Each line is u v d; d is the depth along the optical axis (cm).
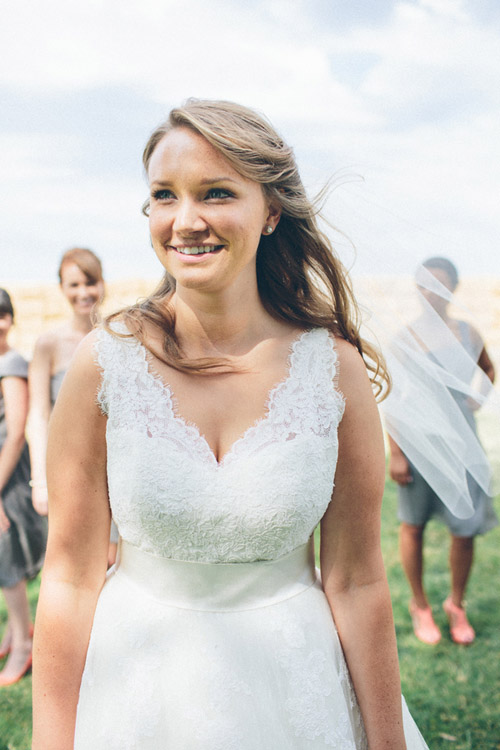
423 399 249
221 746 141
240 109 148
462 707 341
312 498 149
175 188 139
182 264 141
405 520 407
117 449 146
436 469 272
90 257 385
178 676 145
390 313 231
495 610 440
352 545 161
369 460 159
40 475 363
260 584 152
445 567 505
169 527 145
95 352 149
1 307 381
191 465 144
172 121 143
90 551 154
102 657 150
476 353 288
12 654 379
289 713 146
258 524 146
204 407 150
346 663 161
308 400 153
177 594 151
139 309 158
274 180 145
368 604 161
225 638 148
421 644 402
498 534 566
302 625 153
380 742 158
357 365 162
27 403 384
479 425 290
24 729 327
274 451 147
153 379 149
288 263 168
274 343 159
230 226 139
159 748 143
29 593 467
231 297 152
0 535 372
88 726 147
